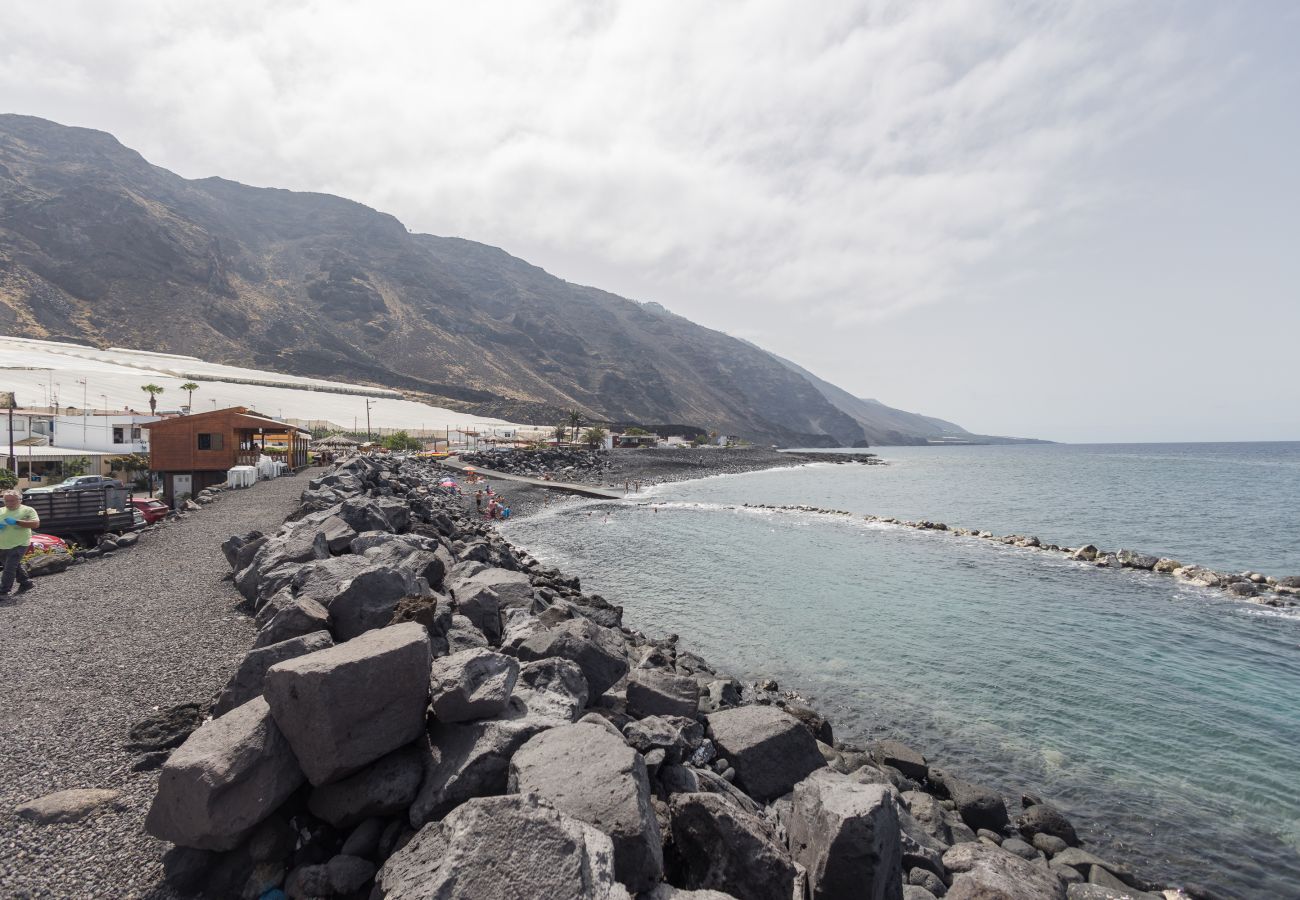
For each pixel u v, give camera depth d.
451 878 4.13
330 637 8.02
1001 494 89.25
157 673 9.52
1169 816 11.82
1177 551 43.72
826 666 18.98
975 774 13.21
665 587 29.09
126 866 5.43
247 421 43.28
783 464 183.75
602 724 7.76
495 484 79.75
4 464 50.97
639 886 5.10
